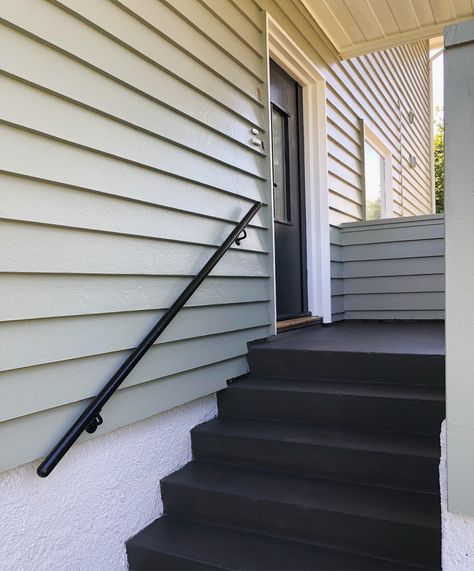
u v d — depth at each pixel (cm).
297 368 261
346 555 170
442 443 132
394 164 689
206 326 237
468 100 116
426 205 1000
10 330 145
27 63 150
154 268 203
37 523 155
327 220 396
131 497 193
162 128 208
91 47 173
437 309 402
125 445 193
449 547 117
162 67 209
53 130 158
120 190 185
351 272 433
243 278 271
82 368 169
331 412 227
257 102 291
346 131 462
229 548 178
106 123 180
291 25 342
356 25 389
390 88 664
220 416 252
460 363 115
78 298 167
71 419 165
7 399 144
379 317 422
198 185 232
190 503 201
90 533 173
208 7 245
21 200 149
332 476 201
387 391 226
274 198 351
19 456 147
